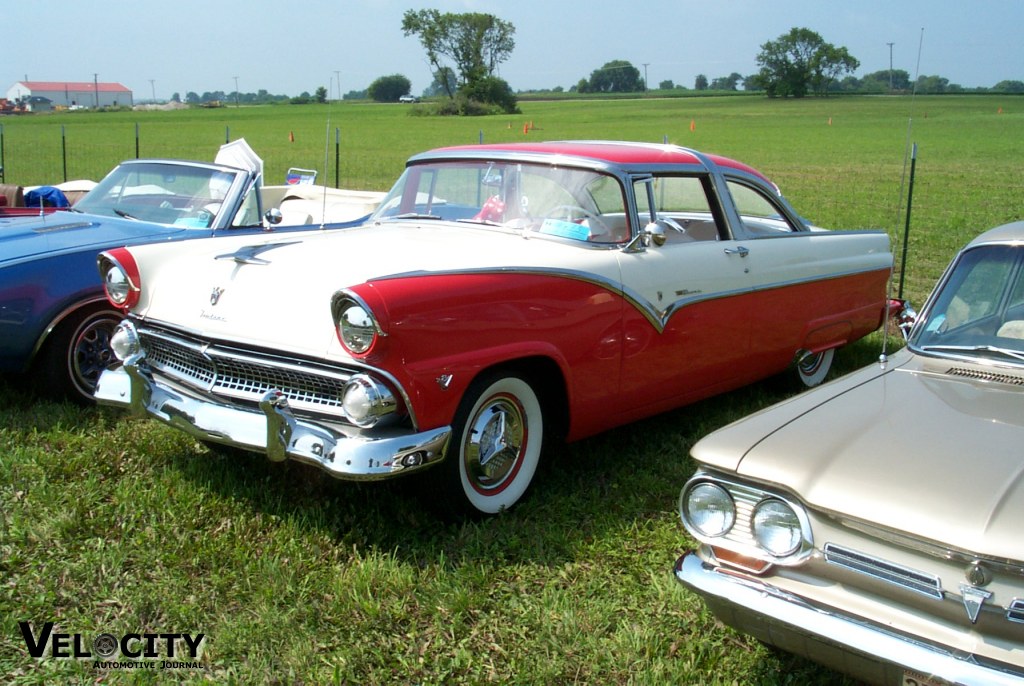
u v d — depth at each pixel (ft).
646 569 11.60
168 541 11.87
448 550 11.89
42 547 11.63
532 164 15.16
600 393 14.01
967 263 11.59
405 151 112.68
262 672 9.36
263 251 13.28
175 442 15.34
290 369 11.53
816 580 8.04
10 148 105.50
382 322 10.68
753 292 16.53
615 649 9.84
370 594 10.67
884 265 20.20
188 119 245.65
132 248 14.03
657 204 15.39
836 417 9.37
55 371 16.62
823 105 294.87
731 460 8.63
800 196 65.16
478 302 11.89
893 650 7.29
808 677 9.50
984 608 7.05
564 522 12.82
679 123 207.92
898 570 7.48
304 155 104.17
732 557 8.56
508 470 13.09
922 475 7.97
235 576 11.10
